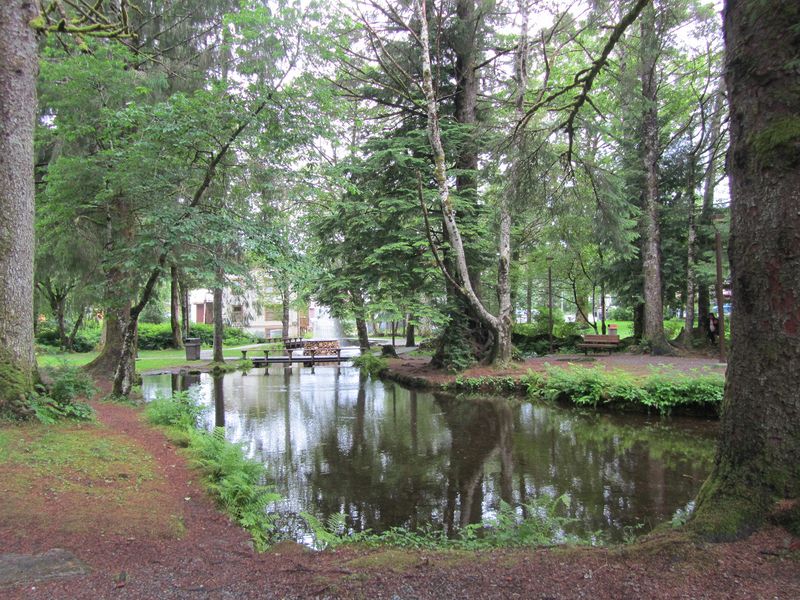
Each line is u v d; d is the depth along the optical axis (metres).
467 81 16.75
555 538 4.40
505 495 5.91
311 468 7.12
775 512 2.79
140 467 5.30
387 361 20.06
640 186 19.73
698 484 6.13
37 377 6.42
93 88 9.16
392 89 14.60
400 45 15.91
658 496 5.74
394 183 15.87
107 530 3.63
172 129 7.43
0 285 5.95
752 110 2.99
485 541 3.97
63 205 9.31
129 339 10.09
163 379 17.89
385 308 14.77
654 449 7.81
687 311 18.98
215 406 12.37
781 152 2.84
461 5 15.55
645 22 5.86
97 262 12.20
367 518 5.30
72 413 6.77
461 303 16.16
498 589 2.62
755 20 2.97
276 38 7.59
